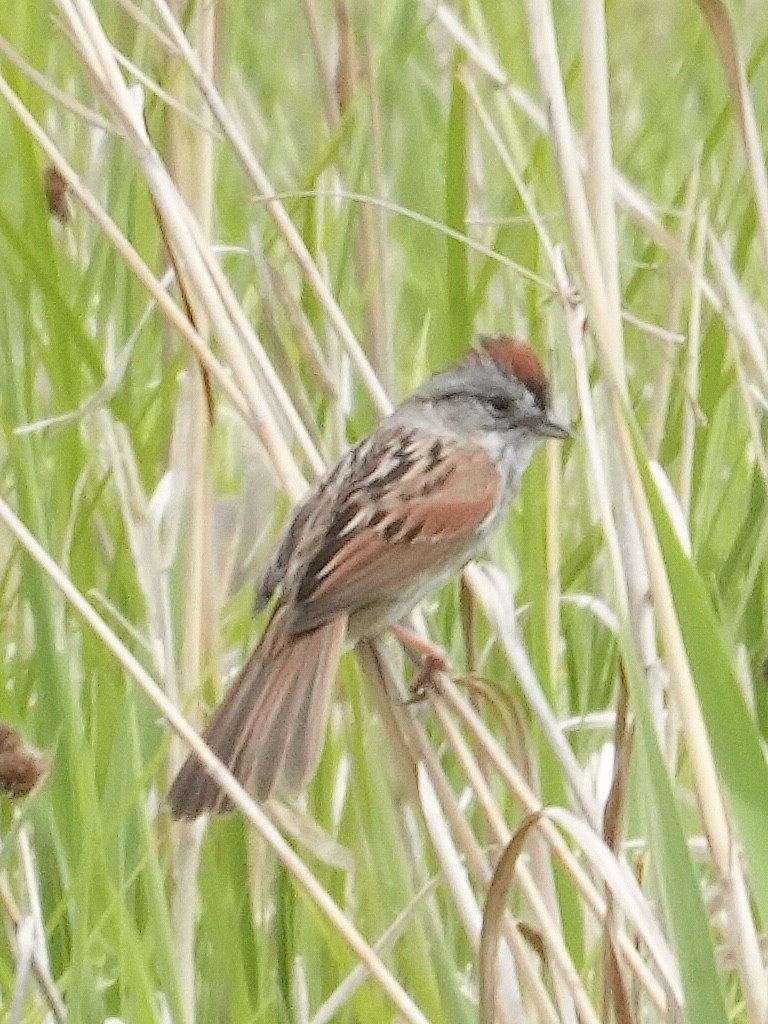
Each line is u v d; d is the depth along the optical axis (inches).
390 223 367.9
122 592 308.0
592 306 243.6
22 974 245.3
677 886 216.2
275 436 277.0
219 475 352.8
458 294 305.6
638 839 298.8
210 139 318.7
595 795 290.7
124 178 331.3
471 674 281.6
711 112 389.1
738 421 349.4
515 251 336.5
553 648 298.0
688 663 230.8
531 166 318.7
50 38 352.5
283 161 378.6
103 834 257.8
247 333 282.5
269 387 283.3
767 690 307.0
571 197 248.1
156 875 263.6
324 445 313.4
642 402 342.3
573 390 341.4
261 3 419.5
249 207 355.3
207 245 281.7
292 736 265.0
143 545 297.9
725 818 231.6
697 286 297.9
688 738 233.3
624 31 458.6
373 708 305.9
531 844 269.4
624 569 261.0
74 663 308.3
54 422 291.9
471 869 272.5
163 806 272.5
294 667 270.8
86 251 339.0
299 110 406.3
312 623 273.3
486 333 339.6
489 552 341.1
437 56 390.3
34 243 301.3
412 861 284.4
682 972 215.3
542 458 319.0
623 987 240.4
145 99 326.3
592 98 255.4
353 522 282.7
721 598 307.7
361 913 287.7
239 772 260.7
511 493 316.2
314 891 239.5
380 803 281.4
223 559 331.9
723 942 291.6
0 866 267.1
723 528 336.5
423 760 269.0
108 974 287.7
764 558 323.9
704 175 352.2
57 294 292.5
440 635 319.9
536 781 275.3
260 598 283.9
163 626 293.0
